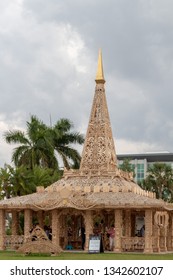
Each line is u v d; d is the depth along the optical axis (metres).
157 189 123.31
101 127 59.47
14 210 55.91
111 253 48.97
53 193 55.78
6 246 55.06
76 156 89.12
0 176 75.06
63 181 57.22
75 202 51.47
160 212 53.34
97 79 61.62
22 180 74.88
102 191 54.28
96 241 48.84
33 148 83.62
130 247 51.19
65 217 57.19
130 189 54.53
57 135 86.56
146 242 50.56
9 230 72.69
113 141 60.47
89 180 56.34
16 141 84.12
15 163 83.50
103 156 58.00
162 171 123.81
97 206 51.06
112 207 50.94
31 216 54.53
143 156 153.00
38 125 85.31
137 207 50.47
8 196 75.50
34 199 54.69
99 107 60.59
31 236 45.53
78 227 61.53
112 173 56.47
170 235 59.09
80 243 59.81
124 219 55.88
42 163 84.19
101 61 62.69
